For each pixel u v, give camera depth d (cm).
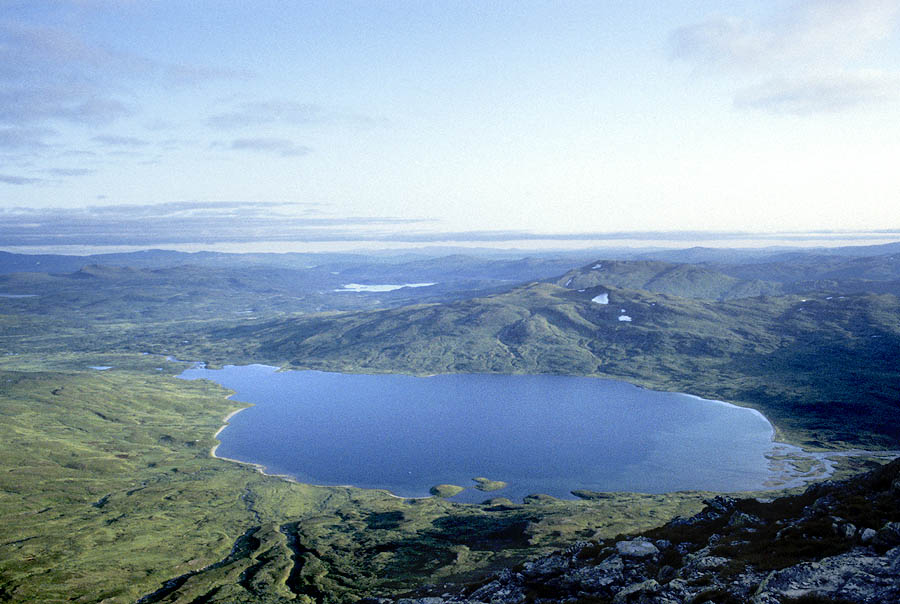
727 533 7550
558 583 7431
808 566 4931
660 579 6438
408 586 16138
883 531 5375
